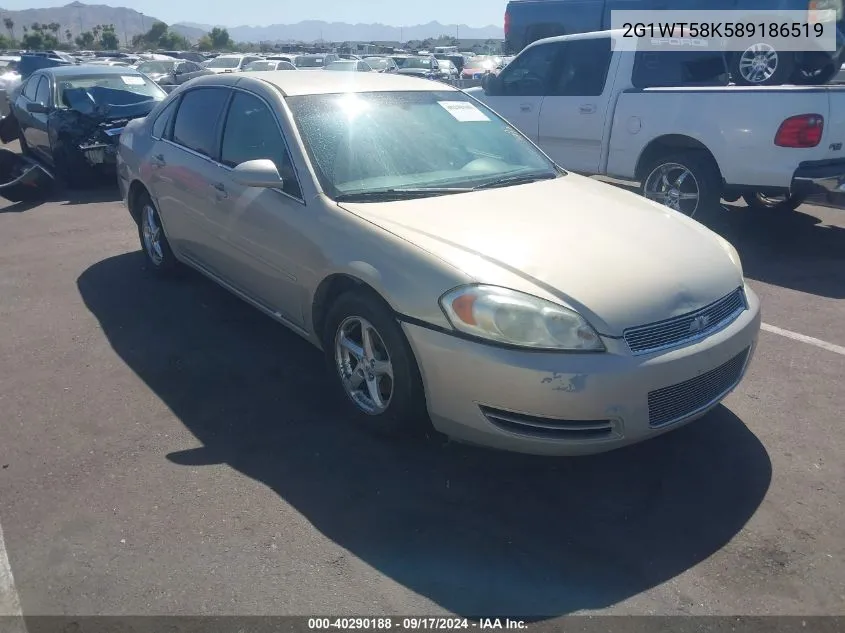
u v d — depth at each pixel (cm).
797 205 817
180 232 542
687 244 372
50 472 353
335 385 402
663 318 324
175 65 2648
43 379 447
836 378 443
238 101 479
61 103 1071
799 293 586
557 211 392
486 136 480
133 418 402
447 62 3009
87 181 1025
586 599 276
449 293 323
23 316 546
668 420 328
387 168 422
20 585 283
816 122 623
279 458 363
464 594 279
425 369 334
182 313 548
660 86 766
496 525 316
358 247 363
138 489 339
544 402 309
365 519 319
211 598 276
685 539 308
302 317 419
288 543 304
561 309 312
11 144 1481
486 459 363
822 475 349
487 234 357
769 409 408
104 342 499
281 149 426
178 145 537
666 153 739
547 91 838
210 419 400
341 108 446
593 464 360
